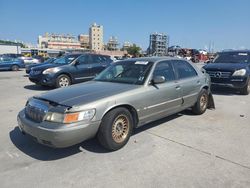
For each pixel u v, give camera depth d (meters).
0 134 4.98
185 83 5.64
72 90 4.42
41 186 3.19
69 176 3.42
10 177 3.39
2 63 22.73
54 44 140.25
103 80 5.23
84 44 150.38
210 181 3.29
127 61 5.54
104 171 3.55
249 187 3.16
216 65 9.83
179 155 4.04
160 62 5.25
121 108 4.17
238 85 9.16
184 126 5.48
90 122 3.77
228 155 4.04
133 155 4.04
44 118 3.75
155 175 3.43
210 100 6.96
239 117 6.26
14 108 7.17
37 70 10.47
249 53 10.56
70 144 3.69
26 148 4.31
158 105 4.89
